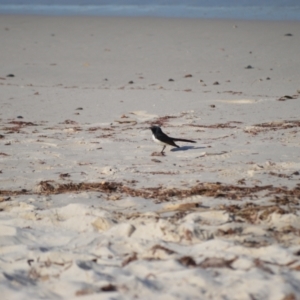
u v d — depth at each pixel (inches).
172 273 222.2
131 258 243.6
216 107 664.4
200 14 1472.7
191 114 630.5
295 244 254.5
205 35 1146.0
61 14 1480.1
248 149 472.1
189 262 233.5
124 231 275.0
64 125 589.6
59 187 370.9
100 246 257.3
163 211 307.0
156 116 625.9
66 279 227.1
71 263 241.0
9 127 578.2
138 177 392.5
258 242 257.1
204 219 286.2
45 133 551.2
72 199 342.3
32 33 1188.5
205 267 229.3
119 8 1622.8
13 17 1384.1
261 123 579.5
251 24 1262.3
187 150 474.9
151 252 247.6
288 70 886.4
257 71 884.0
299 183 365.7
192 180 380.2
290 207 305.0
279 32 1161.4
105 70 911.0
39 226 298.8
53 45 1085.8
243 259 232.2
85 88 791.1
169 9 1584.6
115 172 406.9
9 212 321.7
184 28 1221.7
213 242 253.9
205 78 846.5
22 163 438.9
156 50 1035.3
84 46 1075.9
